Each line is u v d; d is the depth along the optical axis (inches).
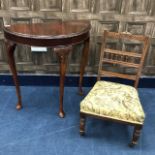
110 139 68.0
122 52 68.6
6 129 70.4
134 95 65.3
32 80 91.3
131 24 79.1
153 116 77.8
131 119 58.4
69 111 79.1
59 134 69.2
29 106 81.0
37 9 76.3
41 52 84.7
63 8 76.2
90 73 90.0
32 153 62.6
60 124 73.1
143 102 84.4
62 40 61.1
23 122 73.4
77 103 83.4
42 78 90.8
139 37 65.9
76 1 75.0
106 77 90.5
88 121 75.0
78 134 69.4
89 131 70.8
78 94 88.2
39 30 64.8
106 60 71.5
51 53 85.1
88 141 67.0
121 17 77.7
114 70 88.7
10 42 64.6
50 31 64.2
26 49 84.0
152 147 65.7
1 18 77.8
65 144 65.8
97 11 76.6
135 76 70.1
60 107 74.4
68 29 66.2
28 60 86.8
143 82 91.3
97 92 65.0
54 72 89.9
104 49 70.7
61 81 68.1
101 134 69.8
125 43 82.7
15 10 76.4
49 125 72.6
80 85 86.0
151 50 84.4
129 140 67.9
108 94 64.1
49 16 77.7
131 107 59.7
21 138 67.3
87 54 77.0
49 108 80.4
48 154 62.4
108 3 75.3
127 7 75.8
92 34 81.0
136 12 76.7
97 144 66.1
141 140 68.0
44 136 68.3
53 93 88.9
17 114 76.9
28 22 78.7
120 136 69.3
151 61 86.9
